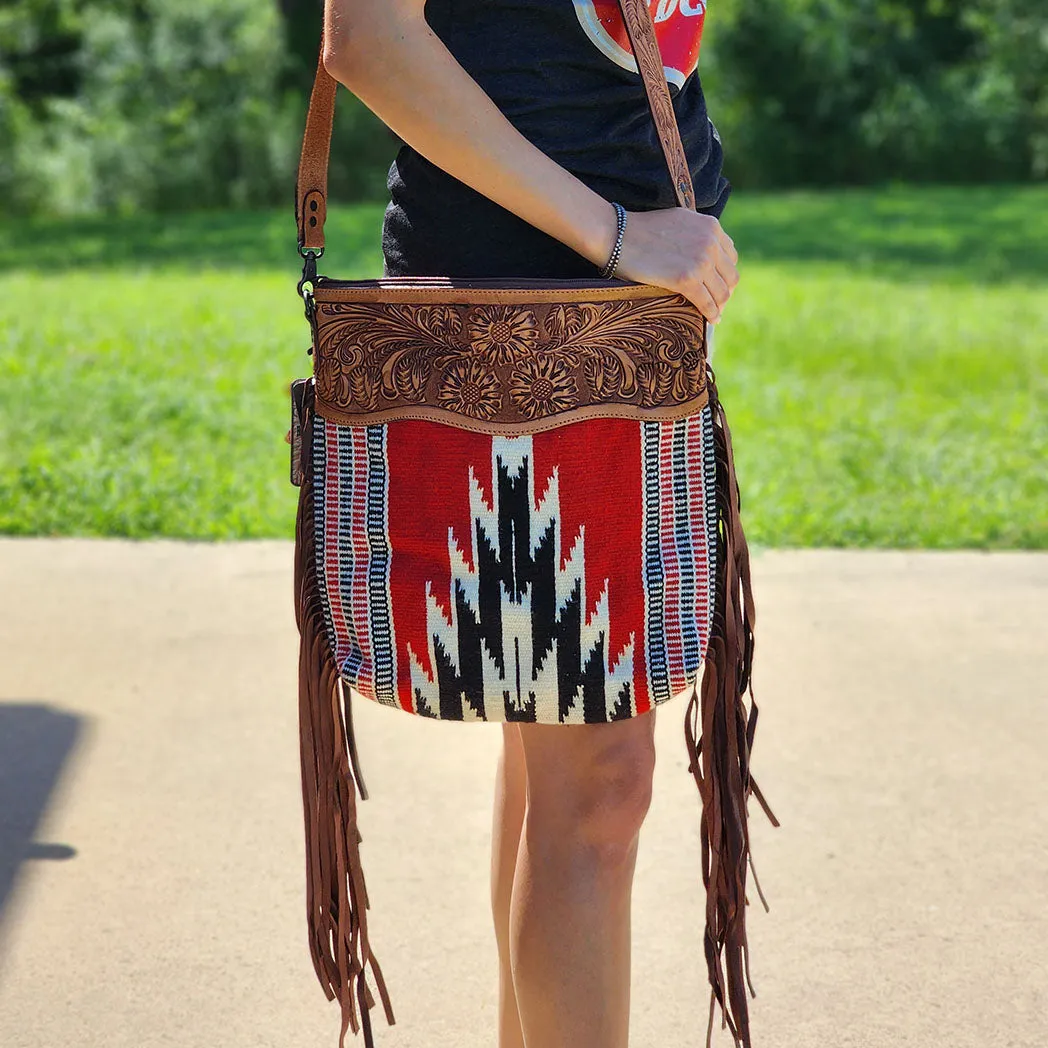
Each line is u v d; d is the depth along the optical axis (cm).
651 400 145
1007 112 2148
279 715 325
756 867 260
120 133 1852
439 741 316
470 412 142
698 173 160
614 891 158
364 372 144
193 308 955
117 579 420
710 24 2123
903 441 619
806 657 360
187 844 267
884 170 2167
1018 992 221
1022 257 1335
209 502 499
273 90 1897
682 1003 219
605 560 145
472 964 229
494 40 146
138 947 233
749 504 504
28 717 322
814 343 870
